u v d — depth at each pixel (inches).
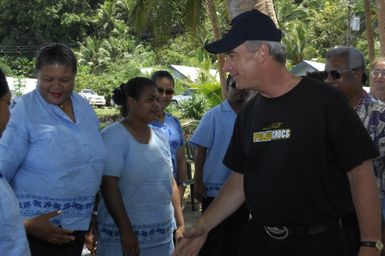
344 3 1706.4
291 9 1656.0
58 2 2129.7
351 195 105.9
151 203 142.6
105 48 1897.1
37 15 2102.6
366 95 152.9
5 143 117.2
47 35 2145.7
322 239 104.8
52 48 123.2
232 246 181.9
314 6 1990.7
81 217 125.3
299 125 103.1
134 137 141.6
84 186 124.6
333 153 103.4
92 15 2148.1
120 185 140.6
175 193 162.7
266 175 106.3
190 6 581.3
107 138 139.1
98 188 130.6
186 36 677.3
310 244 104.6
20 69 1862.7
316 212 104.1
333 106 102.4
